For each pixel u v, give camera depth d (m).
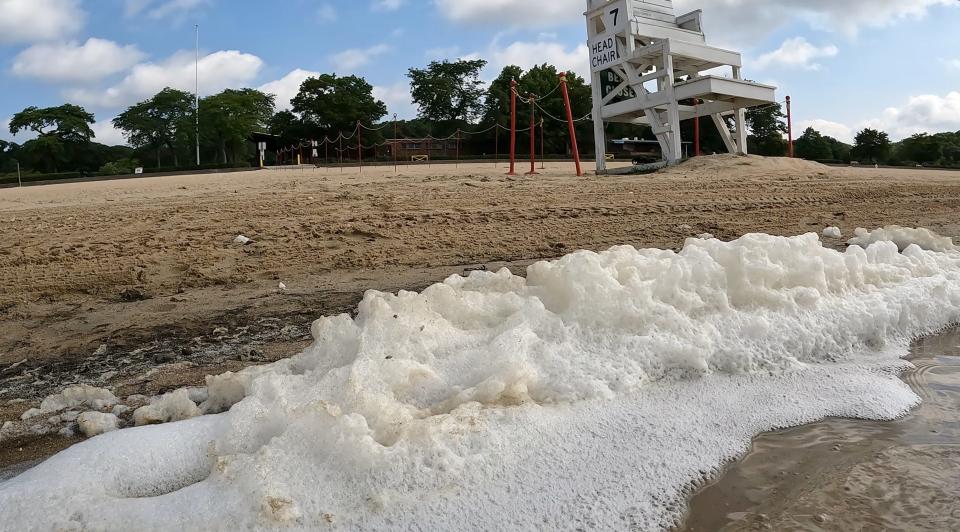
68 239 8.97
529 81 63.78
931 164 51.88
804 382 3.38
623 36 22.53
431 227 9.66
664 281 3.74
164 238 8.84
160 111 70.88
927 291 4.55
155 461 2.45
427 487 2.25
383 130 68.00
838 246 8.20
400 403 2.80
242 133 65.00
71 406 3.43
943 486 2.50
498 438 2.52
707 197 13.46
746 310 3.83
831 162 48.44
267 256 7.91
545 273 3.96
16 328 5.38
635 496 2.31
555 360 3.17
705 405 3.04
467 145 63.00
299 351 4.34
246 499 2.12
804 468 2.60
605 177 19.00
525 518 2.15
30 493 2.17
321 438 2.37
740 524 2.22
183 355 4.37
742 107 23.03
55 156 68.69
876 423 3.01
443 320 3.55
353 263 7.59
